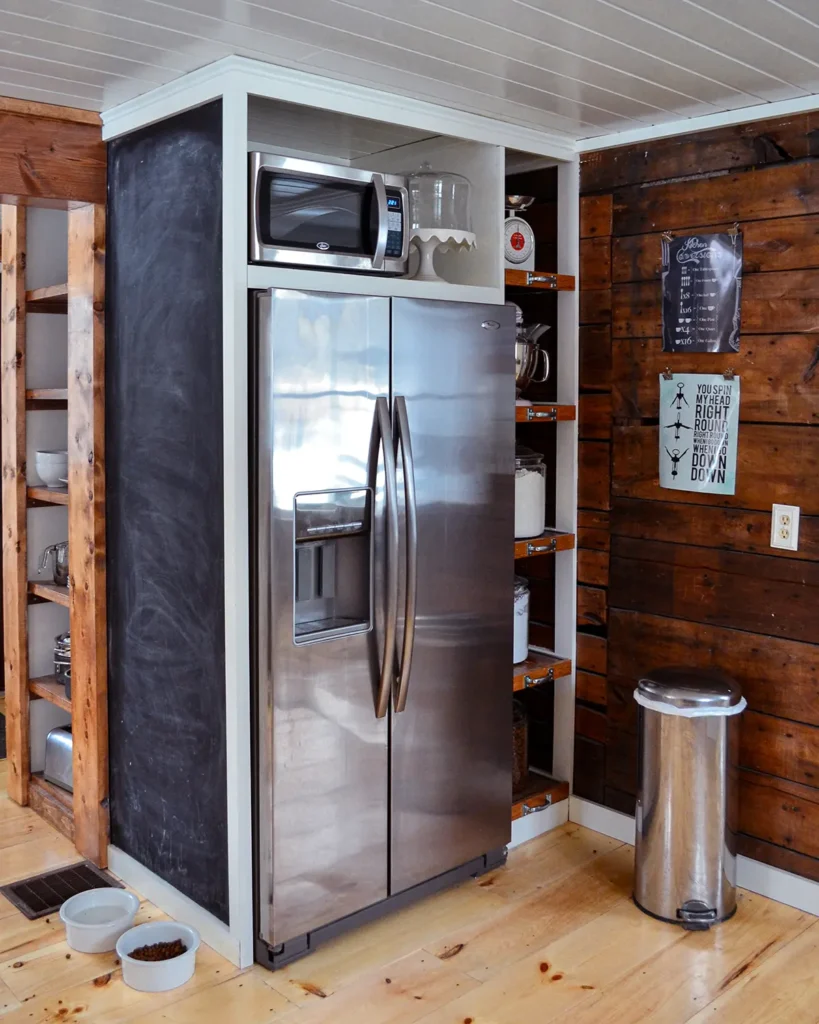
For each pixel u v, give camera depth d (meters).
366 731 2.64
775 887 2.93
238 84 2.35
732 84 2.57
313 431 2.44
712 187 2.90
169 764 2.79
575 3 1.99
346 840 2.63
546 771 3.57
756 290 2.82
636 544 3.19
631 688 3.25
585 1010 2.40
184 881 2.78
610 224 3.16
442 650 2.81
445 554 2.78
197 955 2.64
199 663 2.62
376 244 2.66
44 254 3.42
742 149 2.82
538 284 3.16
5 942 2.69
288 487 2.41
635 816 3.00
